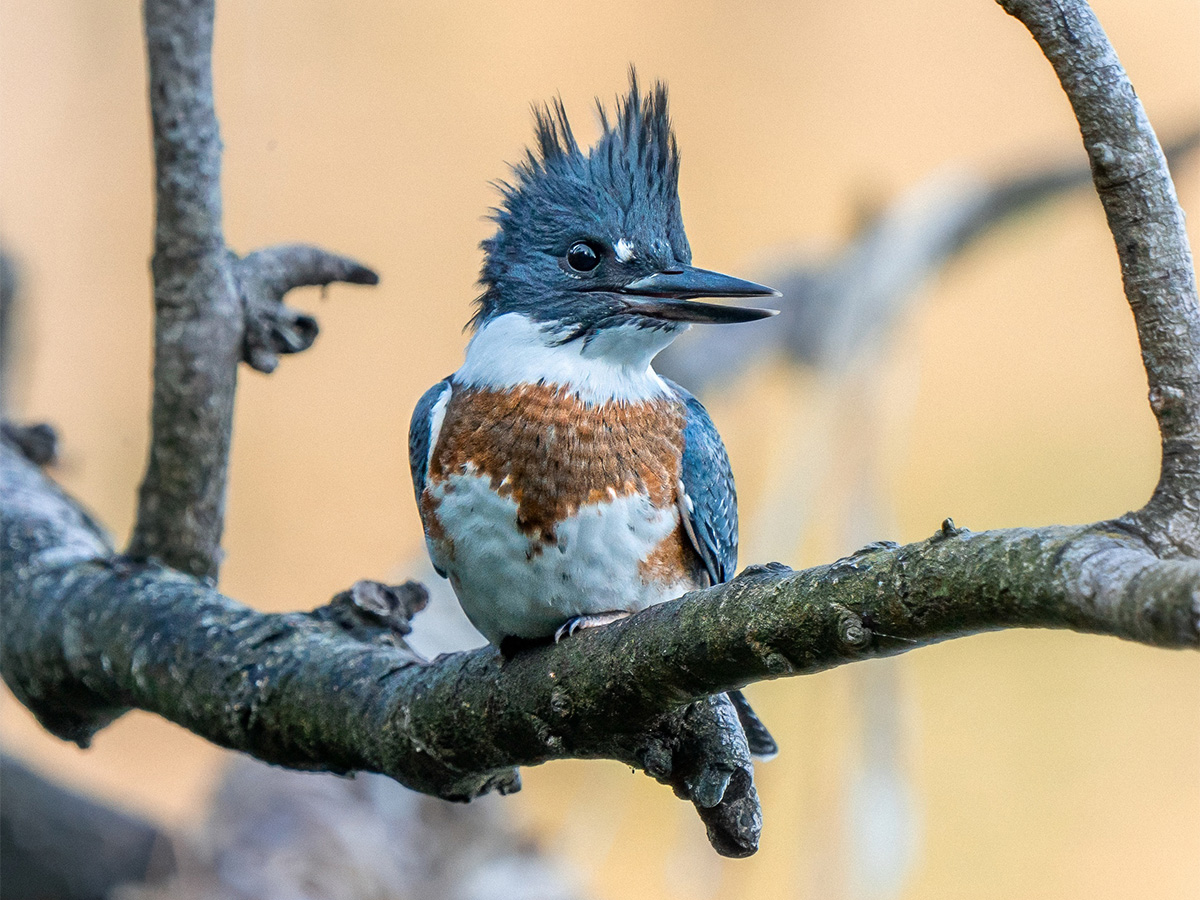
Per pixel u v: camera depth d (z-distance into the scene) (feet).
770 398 42.27
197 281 21.26
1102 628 10.18
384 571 46.42
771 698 41.60
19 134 46.60
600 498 18.26
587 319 19.36
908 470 49.70
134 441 46.91
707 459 19.54
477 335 20.21
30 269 36.68
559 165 20.58
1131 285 11.49
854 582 11.91
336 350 49.14
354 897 24.57
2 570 22.53
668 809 40.34
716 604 13.21
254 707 18.17
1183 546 10.72
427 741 16.39
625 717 14.47
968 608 11.10
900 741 34.30
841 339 38.14
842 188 52.11
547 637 16.33
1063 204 39.78
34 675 21.21
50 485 25.57
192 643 19.19
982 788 44.27
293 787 26.25
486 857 25.93
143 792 41.14
